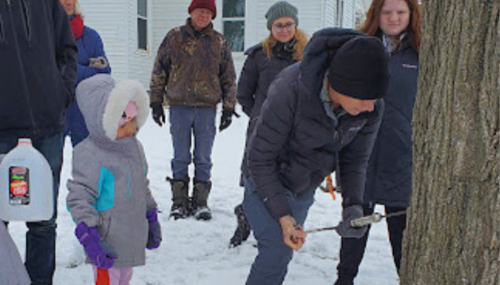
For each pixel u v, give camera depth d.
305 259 3.54
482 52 1.41
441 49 1.54
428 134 1.60
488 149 1.42
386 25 2.59
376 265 3.48
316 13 12.67
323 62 1.86
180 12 13.21
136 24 12.72
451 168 1.51
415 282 1.69
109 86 2.28
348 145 2.29
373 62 1.73
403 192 2.67
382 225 4.36
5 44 2.31
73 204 2.18
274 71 3.49
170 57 4.37
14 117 2.36
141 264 2.45
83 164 2.24
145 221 2.48
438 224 1.57
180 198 4.48
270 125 2.02
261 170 2.10
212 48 4.37
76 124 3.62
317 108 1.93
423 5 1.66
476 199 1.46
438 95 1.55
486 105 1.41
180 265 3.35
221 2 12.87
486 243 1.45
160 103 4.49
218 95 4.44
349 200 2.29
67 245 3.53
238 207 3.79
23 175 2.07
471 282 1.49
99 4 12.28
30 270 2.56
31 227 2.55
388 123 2.63
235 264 3.42
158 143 8.58
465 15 1.44
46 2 2.54
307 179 2.20
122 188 2.33
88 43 3.69
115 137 2.28
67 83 2.66
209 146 4.51
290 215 2.11
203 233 4.06
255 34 12.81
